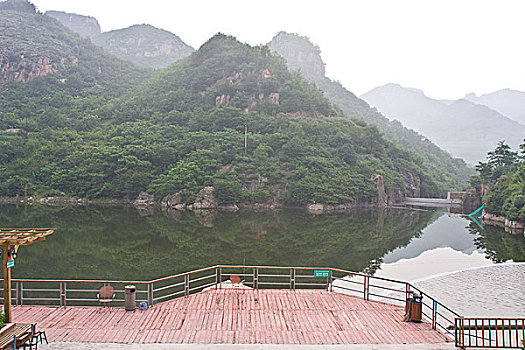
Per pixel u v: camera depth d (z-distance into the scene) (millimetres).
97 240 55562
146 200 108875
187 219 81188
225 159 118188
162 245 52781
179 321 18609
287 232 67000
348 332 17688
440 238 63656
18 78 179250
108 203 110375
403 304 28812
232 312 19906
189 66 182875
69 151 122438
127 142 124125
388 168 144750
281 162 119562
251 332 17453
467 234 68438
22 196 111312
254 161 116812
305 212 102375
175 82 168250
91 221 74250
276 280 36562
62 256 45344
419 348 16125
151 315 19344
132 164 114062
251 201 108000
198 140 123812
